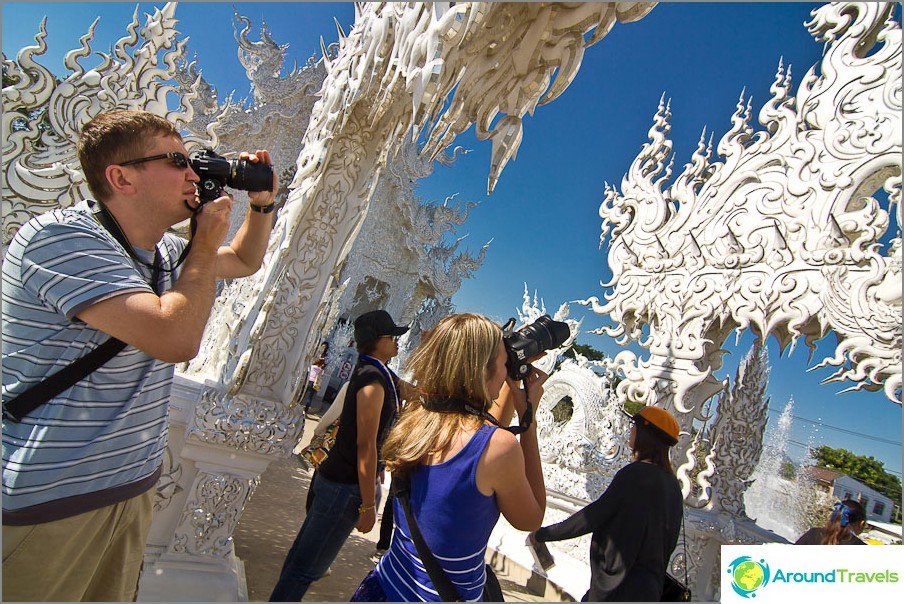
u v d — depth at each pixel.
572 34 1.77
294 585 2.36
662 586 1.92
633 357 4.44
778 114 3.87
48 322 1.22
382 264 16.81
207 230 1.36
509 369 1.67
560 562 4.70
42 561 1.21
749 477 4.96
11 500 1.18
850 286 3.18
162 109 3.63
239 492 2.97
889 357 2.96
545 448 5.73
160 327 1.19
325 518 2.42
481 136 2.00
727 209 4.05
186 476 2.95
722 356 4.24
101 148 1.31
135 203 1.35
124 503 1.36
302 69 9.43
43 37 3.33
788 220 3.62
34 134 3.32
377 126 3.15
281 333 3.05
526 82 1.90
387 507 2.03
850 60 3.52
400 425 1.58
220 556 2.96
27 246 1.22
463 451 1.39
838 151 3.45
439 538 1.37
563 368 6.32
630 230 4.78
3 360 1.21
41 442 1.20
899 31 3.32
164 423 1.50
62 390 1.22
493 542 5.46
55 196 3.32
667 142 4.69
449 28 1.69
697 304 4.05
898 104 3.23
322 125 3.12
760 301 3.62
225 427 2.83
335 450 2.53
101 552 1.33
